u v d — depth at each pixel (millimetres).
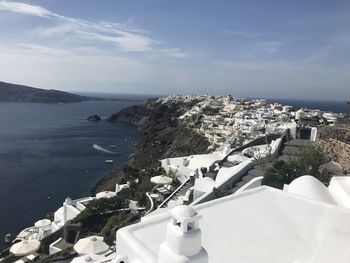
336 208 12906
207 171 37344
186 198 28875
